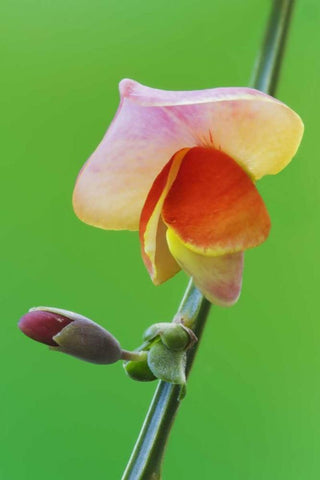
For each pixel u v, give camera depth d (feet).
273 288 0.80
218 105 0.53
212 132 0.53
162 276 0.54
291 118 0.53
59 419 0.80
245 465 0.80
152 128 0.54
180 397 0.53
